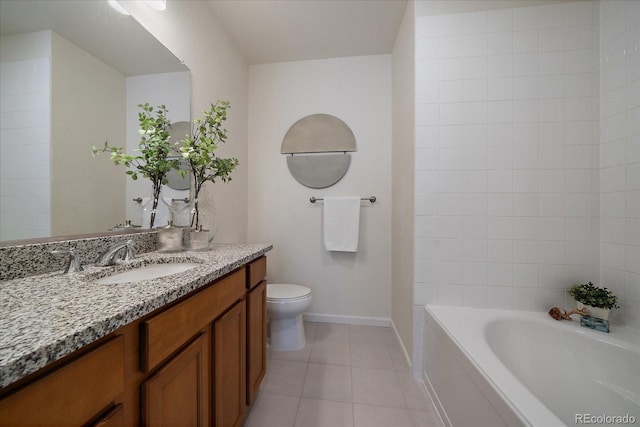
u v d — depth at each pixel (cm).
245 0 151
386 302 208
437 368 122
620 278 123
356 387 134
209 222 143
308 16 165
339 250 202
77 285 61
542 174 136
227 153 181
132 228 104
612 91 127
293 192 217
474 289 140
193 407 71
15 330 37
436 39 140
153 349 55
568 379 113
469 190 140
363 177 209
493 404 77
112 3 96
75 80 83
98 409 43
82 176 85
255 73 220
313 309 216
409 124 153
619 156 124
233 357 95
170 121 122
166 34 121
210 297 79
